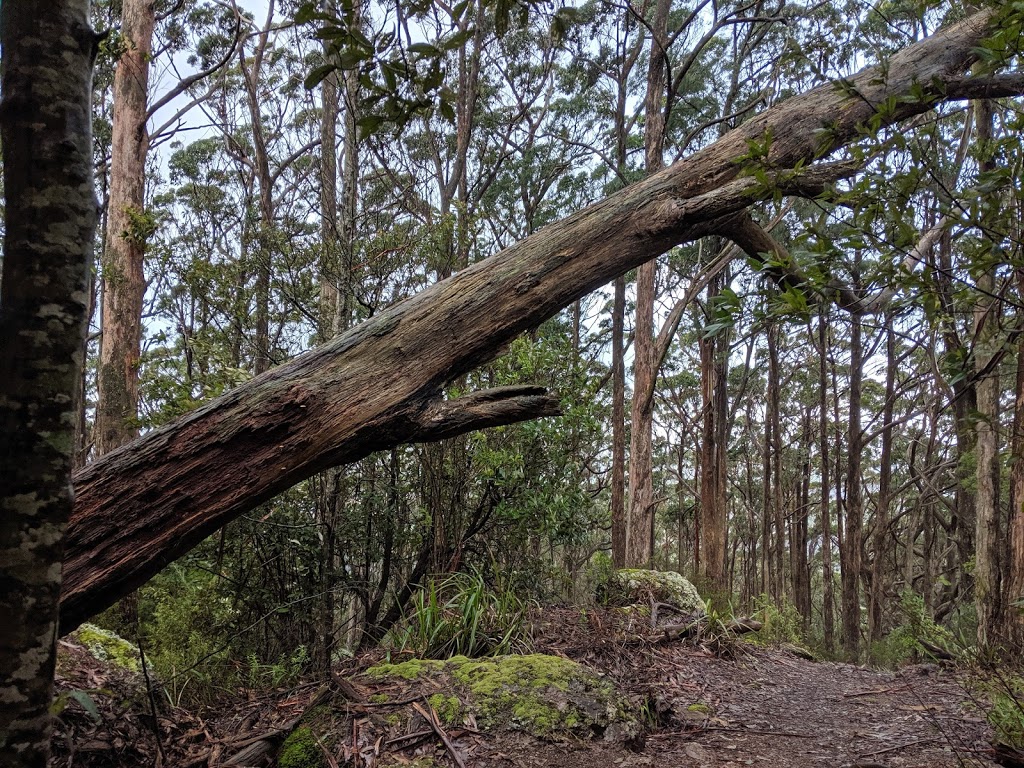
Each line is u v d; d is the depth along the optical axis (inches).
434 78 79.6
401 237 226.2
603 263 115.4
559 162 635.5
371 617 235.3
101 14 419.8
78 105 54.2
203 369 209.6
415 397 100.7
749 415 889.5
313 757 107.9
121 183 323.6
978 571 308.3
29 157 52.4
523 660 137.0
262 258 227.9
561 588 291.9
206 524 90.9
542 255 112.7
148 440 90.4
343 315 201.6
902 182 84.0
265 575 210.5
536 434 248.2
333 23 76.2
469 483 257.3
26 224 51.9
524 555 264.4
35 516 50.4
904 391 575.2
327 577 171.0
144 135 334.0
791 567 893.8
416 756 108.1
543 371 268.2
